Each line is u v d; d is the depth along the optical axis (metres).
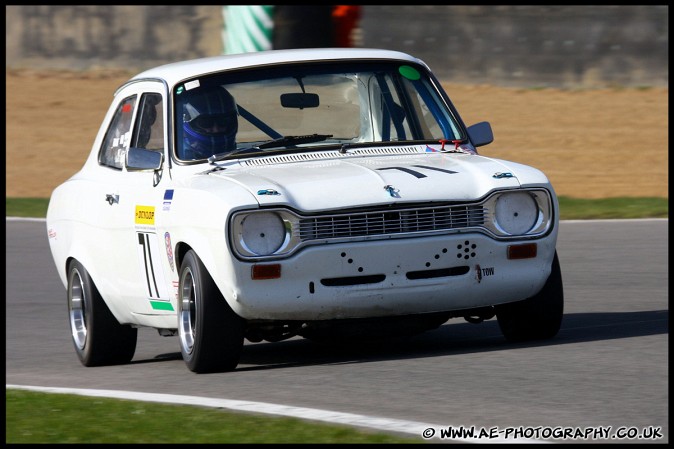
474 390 22.56
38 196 68.50
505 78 94.19
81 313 32.00
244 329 26.08
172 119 28.78
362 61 30.22
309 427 19.91
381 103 29.83
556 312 27.31
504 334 28.30
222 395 23.64
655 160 72.25
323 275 25.12
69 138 86.00
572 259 43.88
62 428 21.25
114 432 20.55
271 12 63.34
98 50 108.19
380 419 20.34
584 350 26.14
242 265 24.81
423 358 26.47
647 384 22.38
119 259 29.66
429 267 25.58
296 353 29.52
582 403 21.06
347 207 25.20
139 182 29.19
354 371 25.34
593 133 79.94
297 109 29.17
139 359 32.03
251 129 28.72
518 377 23.53
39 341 34.78
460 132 30.16
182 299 26.64
